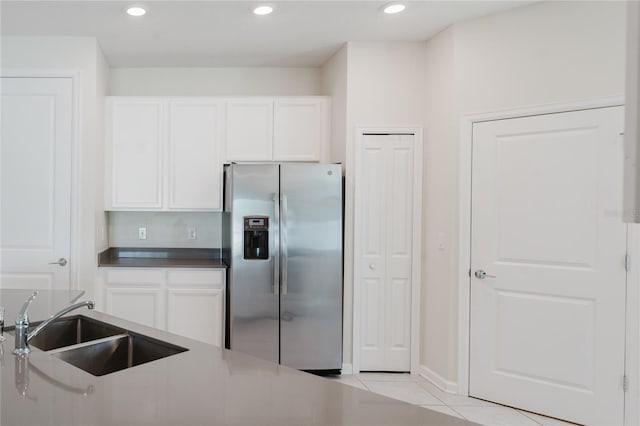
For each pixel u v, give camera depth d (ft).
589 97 7.81
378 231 10.51
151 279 10.55
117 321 5.59
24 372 3.73
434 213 9.94
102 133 11.02
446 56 9.57
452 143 9.34
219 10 8.87
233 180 9.90
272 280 9.97
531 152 8.44
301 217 10.06
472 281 9.10
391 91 10.44
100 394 3.31
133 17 9.21
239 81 12.38
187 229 12.39
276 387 3.54
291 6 8.68
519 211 8.57
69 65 10.30
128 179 11.27
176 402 3.20
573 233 7.99
